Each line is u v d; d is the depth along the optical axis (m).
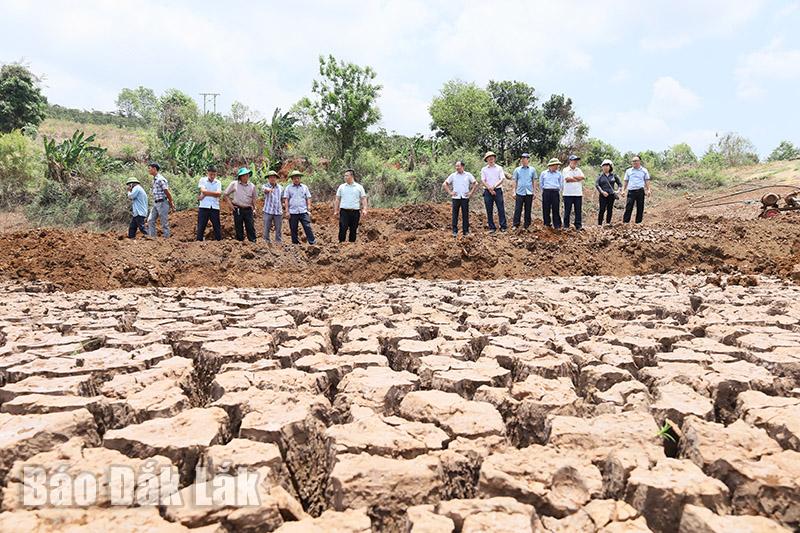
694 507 2.12
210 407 3.03
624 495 2.33
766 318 5.23
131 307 6.19
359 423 2.81
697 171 31.25
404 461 2.43
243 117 28.36
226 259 9.85
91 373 3.59
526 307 6.00
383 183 23.55
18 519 2.00
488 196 11.62
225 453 2.49
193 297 6.98
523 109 33.84
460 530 2.06
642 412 3.04
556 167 11.31
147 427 2.74
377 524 2.24
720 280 8.00
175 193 20.72
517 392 3.29
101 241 9.69
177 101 29.69
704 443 2.56
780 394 3.43
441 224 17.06
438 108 32.06
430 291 7.30
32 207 19.95
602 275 10.04
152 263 9.47
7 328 4.96
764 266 9.82
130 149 28.11
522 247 10.56
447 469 2.48
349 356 4.07
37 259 8.98
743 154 38.81
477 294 7.05
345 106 24.84
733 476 2.34
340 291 7.57
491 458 2.48
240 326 5.05
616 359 3.90
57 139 39.66
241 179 10.89
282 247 10.38
